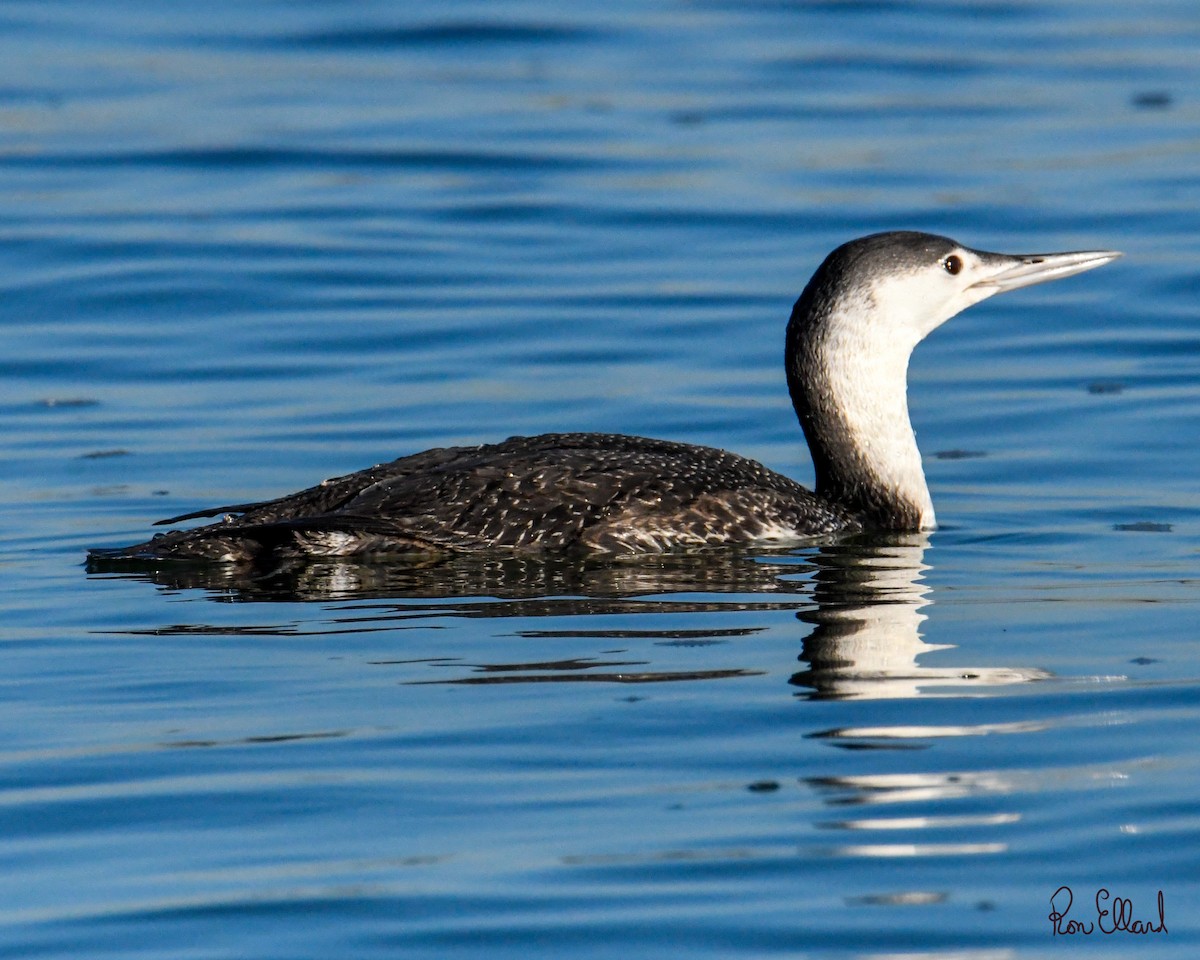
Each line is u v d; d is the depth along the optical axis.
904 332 12.91
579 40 31.11
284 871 7.06
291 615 10.45
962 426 15.66
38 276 19.62
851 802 7.60
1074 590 10.99
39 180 23.27
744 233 21.39
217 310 18.89
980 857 7.09
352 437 15.29
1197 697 8.80
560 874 6.98
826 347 12.93
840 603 10.66
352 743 8.31
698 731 8.42
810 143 25.08
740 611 10.47
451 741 8.32
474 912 6.71
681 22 32.44
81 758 8.20
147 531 12.78
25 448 14.96
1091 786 7.73
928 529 12.85
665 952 6.43
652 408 16.08
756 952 6.43
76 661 9.64
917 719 8.56
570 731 8.43
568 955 6.40
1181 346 17.56
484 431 15.47
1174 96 27.17
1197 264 19.64
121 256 20.22
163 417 15.86
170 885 6.95
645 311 18.78
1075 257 13.30
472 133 25.50
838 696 8.88
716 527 11.91
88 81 28.38
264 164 24.17
